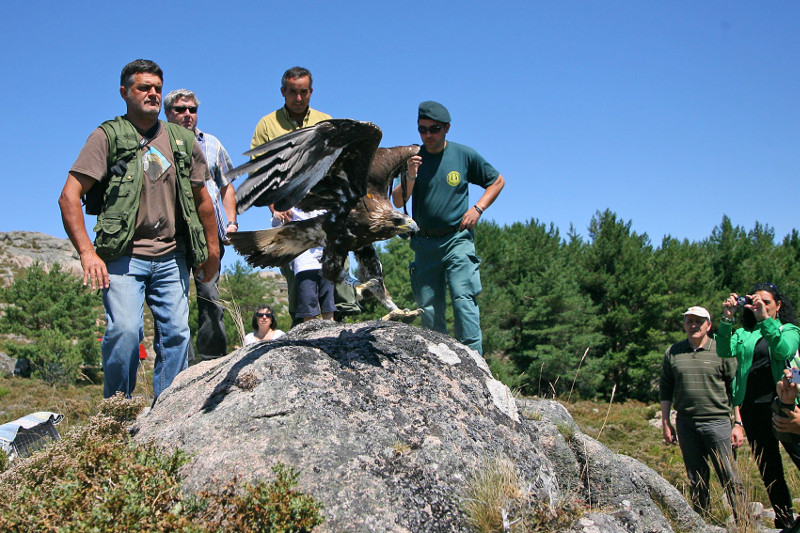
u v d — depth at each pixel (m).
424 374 4.71
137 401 4.86
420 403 4.39
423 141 6.86
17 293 26.59
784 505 5.78
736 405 5.91
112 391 5.20
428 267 7.21
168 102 6.91
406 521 3.45
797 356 4.97
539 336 28.58
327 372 4.44
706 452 6.77
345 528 3.33
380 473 3.69
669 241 39.66
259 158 4.52
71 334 26.02
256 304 26.17
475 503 3.69
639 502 5.10
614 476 5.18
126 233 4.90
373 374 4.54
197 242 5.29
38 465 4.02
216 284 7.35
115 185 4.92
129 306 5.04
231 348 16.38
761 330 5.34
